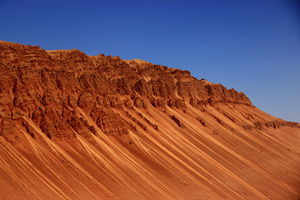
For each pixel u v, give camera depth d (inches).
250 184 4156.0
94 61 5516.7
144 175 3353.8
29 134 3088.1
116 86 5329.7
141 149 3922.2
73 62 4667.8
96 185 2817.4
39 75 3848.4
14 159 2650.1
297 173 5383.9
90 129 3742.6
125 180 3102.9
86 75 4579.2
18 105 3344.0
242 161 4995.1
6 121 2982.3
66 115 3710.6
